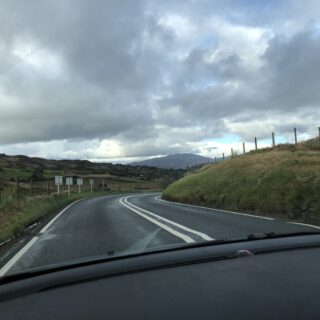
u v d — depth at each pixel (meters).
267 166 29.25
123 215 20.23
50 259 9.42
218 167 38.84
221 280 2.74
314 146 37.78
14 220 17.23
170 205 28.23
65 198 41.59
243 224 14.65
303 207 18.64
